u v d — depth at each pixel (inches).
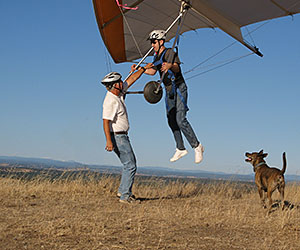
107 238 162.9
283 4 302.2
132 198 281.3
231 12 310.0
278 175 263.4
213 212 244.8
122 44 389.1
